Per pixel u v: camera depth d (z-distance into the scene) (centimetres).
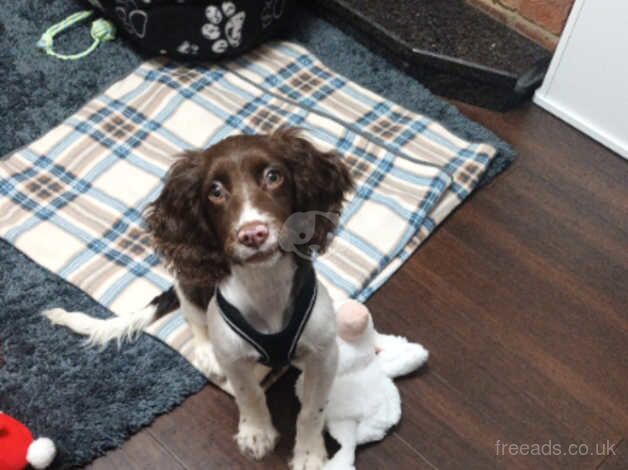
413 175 131
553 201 135
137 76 146
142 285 118
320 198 81
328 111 144
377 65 154
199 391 108
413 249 125
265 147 76
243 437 101
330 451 103
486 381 112
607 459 105
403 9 154
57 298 117
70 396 106
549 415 109
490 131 145
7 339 112
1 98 143
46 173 132
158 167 133
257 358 88
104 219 126
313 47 157
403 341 111
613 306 121
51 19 157
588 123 144
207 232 79
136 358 110
